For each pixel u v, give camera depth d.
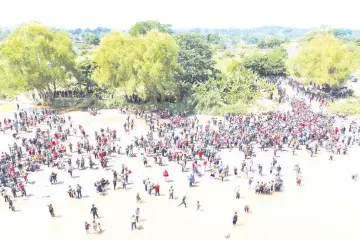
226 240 27.27
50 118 54.78
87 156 42.09
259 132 47.66
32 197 33.03
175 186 35.56
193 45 79.12
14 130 50.19
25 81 58.91
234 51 160.50
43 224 28.98
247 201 33.12
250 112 60.66
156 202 32.59
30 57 57.84
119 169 39.00
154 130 51.34
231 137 45.81
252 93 65.75
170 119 55.81
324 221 30.12
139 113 58.00
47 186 35.06
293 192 35.00
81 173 37.91
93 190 34.47
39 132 47.28
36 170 38.38
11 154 39.59
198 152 42.31
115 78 61.53
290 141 46.09
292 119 53.31
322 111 61.72
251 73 72.25
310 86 83.94
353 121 54.75
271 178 37.47
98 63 61.66
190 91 67.19
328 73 73.69
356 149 46.00
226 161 41.16
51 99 65.00
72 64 64.25
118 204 32.09
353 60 76.94
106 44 60.72
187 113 61.59
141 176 37.53
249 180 35.16
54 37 63.41
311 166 40.69
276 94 67.44
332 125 51.84
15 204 31.89
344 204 32.91
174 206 31.98
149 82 60.41
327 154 44.16
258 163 40.91
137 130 51.38
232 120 55.22
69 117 53.47
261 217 30.50
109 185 35.59
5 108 61.75
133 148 44.88
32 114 57.53
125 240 26.98
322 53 74.75
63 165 38.81
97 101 64.94
